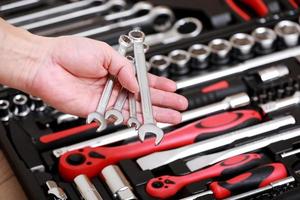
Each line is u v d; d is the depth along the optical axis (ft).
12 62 4.06
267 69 4.75
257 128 4.40
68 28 5.26
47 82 4.10
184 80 4.75
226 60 4.95
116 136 4.38
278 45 5.05
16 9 5.42
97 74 4.13
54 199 3.98
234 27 5.04
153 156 4.24
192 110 4.57
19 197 4.24
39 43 4.10
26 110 4.55
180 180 4.08
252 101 4.70
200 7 5.31
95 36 5.19
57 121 4.55
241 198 3.95
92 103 4.19
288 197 3.90
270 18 5.10
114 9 5.53
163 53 4.91
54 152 4.25
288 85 4.75
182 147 4.31
